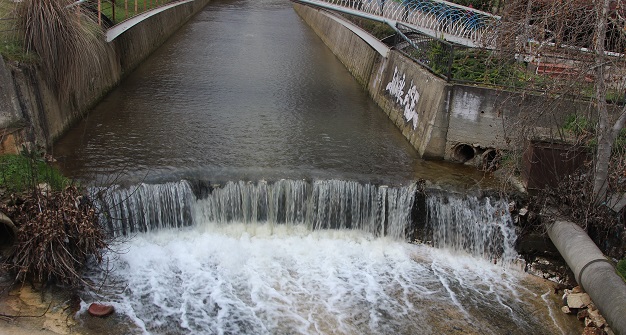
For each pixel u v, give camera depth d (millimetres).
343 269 11977
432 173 14469
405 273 12078
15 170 11461
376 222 13188
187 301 10547
